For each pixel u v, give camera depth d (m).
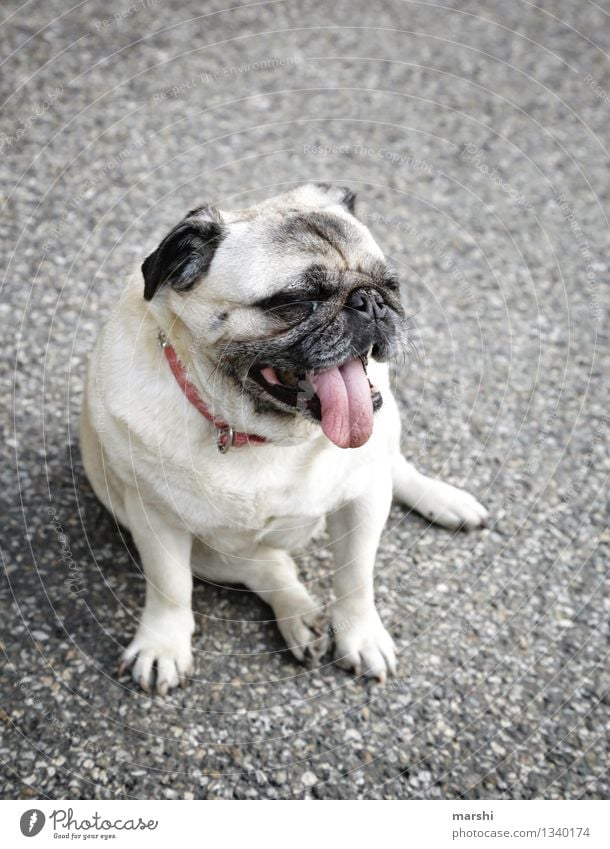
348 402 0.97
